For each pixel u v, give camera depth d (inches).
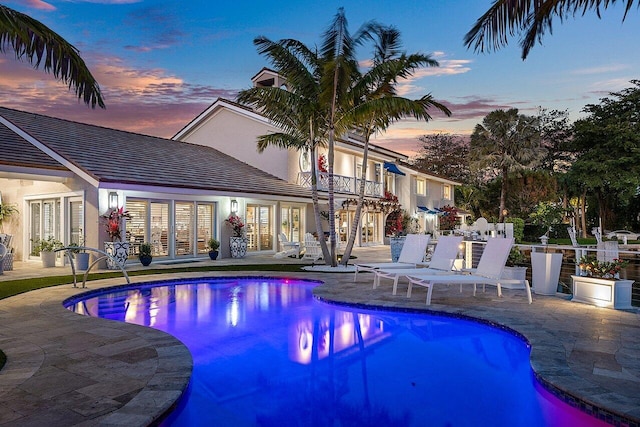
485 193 1964.8
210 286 507.5
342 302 377.4
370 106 566.9
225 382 212.4
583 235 1630.2
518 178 1812.3
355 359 248.1
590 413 163.3
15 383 181.6
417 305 354.9
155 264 685.9
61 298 381.4
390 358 250.4
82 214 635.5
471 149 1899.6
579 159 1598.2
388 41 627.2
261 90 597.6
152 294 456.1
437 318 335.0
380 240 1288.1
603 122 1572.3
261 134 1003.9
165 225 721.0
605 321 292.8
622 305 338.6
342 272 589.6
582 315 312.2
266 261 751.1
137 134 898.7
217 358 248.8
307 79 594.6
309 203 1000.9
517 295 402.9
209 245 770.8
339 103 597.3
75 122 813.2
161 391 172.4
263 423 170.2
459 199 2001.7
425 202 1572.3
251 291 477.1
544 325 282.2
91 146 700.0
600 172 1517.0
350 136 1217.4
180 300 424.8
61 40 242.5
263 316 355.9
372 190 1242.6
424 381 214.7
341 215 1123.3
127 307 390.6
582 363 206.4
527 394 198.7
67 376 190.1
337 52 567.5
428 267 484.7
